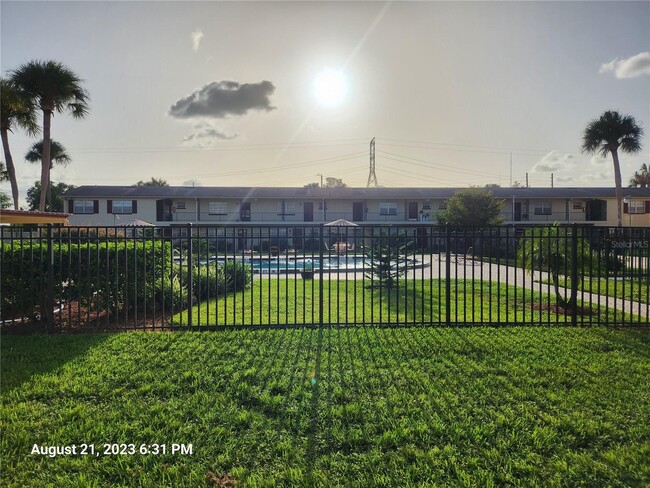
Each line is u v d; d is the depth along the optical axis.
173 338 5.75
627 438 3.19
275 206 36.84
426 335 5.89
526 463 2.87
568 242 9.15
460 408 3.63
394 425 3.34
